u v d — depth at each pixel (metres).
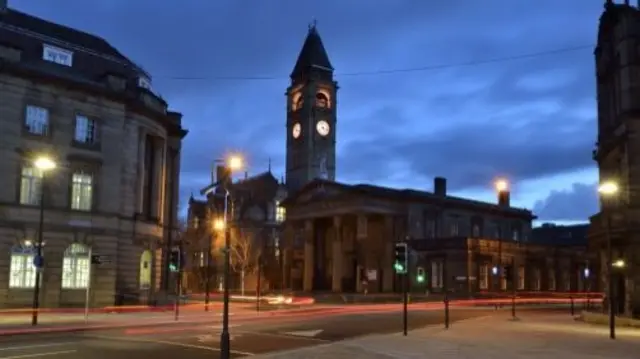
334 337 26.80
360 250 76.69
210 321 34.97
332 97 119.25
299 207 80.69
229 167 29.81
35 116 40.66
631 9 37.56
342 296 65.56
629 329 31.03
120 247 44.31
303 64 120.19
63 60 43.34
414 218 76.25
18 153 39.53
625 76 36.78
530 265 78.88
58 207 40.94
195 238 96.56
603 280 40.09
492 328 30.39
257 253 86.81
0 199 38.59
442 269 70.31
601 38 41.34
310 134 115.56
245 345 23.14
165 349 21.30
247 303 60.25
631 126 36.16
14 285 39.00
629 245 35.84
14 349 20.56
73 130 42.22
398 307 54.38
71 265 41.53
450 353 19.41
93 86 42.94
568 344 22.77
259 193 98.44
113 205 43.75
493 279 71.94
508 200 94.38
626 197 36.22
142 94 47.38
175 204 54.78
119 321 32.84
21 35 41.81
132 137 46.09
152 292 47.81
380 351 19.83
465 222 83.31
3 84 39.25
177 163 55.31
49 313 37.94
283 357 18.20
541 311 52.25
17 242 39.19
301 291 76.06
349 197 73.12
